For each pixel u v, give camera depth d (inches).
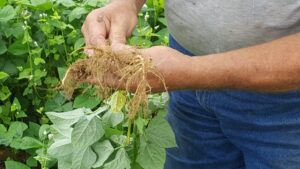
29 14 116.6
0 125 100.5
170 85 47.3
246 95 58.9
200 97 63.4
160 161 61.9
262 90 48.5
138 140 62.9
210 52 57.7
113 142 65.4
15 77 114.7
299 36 47.2
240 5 52.3
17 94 116.8
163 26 123.6
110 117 63.3
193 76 46.8
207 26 55.5
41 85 115.8
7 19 110.0
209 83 47.4
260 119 60.0
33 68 113.8
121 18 57.3
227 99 60.7
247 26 52.9
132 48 48.4
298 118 58.1
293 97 56.5
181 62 46.7
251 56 47.1
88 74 49.8
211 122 66.8
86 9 117.0
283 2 50.7
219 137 67.7
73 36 115.9
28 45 110.1
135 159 63.7
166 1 60.1
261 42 53.8
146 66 45.8
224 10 53.5
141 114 59.5
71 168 64.5
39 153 91.9
